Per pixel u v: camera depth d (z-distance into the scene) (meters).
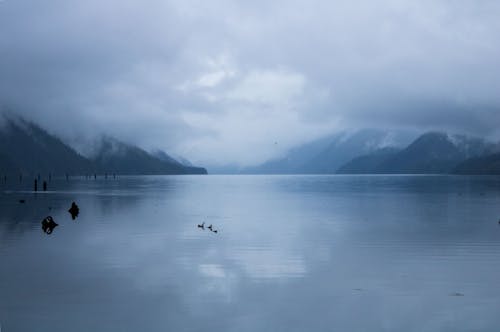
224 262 28.36
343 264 27.80
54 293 21.53
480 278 24.30
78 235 39.19
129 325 17.80
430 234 39.97
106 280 23.86
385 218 53.59
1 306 19.80
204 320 18.36
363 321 18.34
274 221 51.31
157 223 48.69
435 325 17.94
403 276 24.80
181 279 24.20
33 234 39.56
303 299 20.94
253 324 17.97
